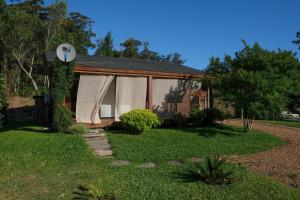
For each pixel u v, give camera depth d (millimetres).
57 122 14492
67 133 14445
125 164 10047
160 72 18000
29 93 41750
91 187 7031
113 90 17453
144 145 12336
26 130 15477
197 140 13727
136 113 14664
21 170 9031
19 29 40656
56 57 14766
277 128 19469
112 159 10625
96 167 9516
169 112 18719
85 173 8797
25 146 11672
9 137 13484
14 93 41812
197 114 18000
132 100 17500
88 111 16438
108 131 15609
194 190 7426
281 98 14992
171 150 11734
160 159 10586
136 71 17281
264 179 8461
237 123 20203
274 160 11008
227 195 7160
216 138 14359
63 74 14750
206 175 8180
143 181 8070
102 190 7094
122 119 14867
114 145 12203
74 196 7082
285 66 15531
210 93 19953
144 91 17812
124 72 17000
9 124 18688
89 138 13828
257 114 15805
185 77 18859
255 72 15273
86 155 10812
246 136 15242
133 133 14836
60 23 44469
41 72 23938
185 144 12820
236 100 15484
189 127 17625
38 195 7133
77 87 17281
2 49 41281
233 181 8195
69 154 10812
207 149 12258
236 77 15328
